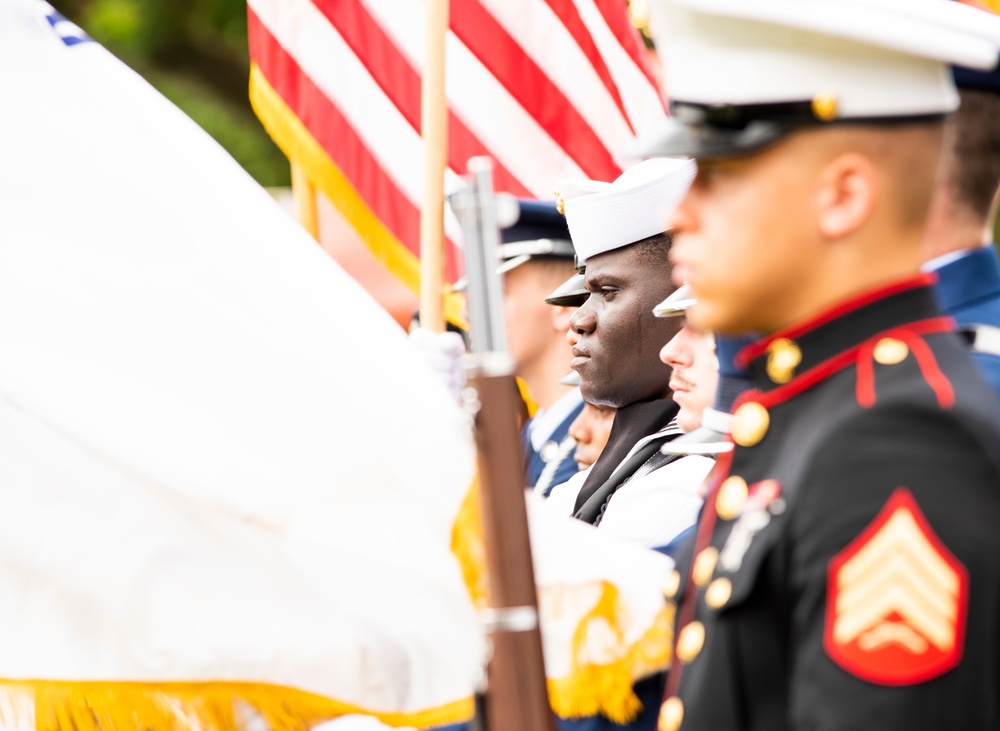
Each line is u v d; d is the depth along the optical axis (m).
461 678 5.35
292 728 5.43
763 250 4.24
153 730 5.46
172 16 35.31
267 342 5.59
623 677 5.26
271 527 5.53
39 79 5.88
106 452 5.59
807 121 4.17
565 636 5.35
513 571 4.62
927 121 4.21
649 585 5.34
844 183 4.19
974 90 5.47
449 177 11.40
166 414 5.57
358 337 5.62
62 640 5.57
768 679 4.16
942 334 4.27
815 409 4.27
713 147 4.24
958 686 3.81
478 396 4.65
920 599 3.83
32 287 5.69
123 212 5.75
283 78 11.01
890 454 3.98
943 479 3.91
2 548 5.61
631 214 7.80
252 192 5.86
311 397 5.55
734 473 4.44
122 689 5.50
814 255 4.25
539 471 10.65
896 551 3.88
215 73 35.44
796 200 4.20
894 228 4.25
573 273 10.79
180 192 5.79
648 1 4.51
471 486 5.41
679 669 4.48
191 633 5.50
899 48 4.09
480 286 4.66
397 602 5.45
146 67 35.22
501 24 11.63
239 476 5.52
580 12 11.59
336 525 5.49
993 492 3.93
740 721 4.18
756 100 4.20
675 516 6.84
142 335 5.62
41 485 5.63
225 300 5.64
